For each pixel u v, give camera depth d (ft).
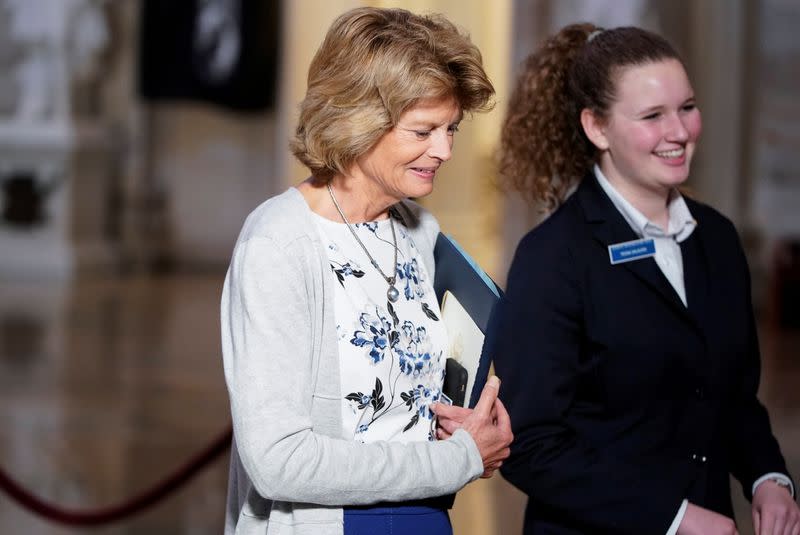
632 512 10.55
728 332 11.16
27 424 31.50
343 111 9.03
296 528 9.06
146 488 26.07
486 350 9.50
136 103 67.92
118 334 46.14
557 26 54.49
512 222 40.40
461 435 9.29
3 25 63.98
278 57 66.95
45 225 63.31
